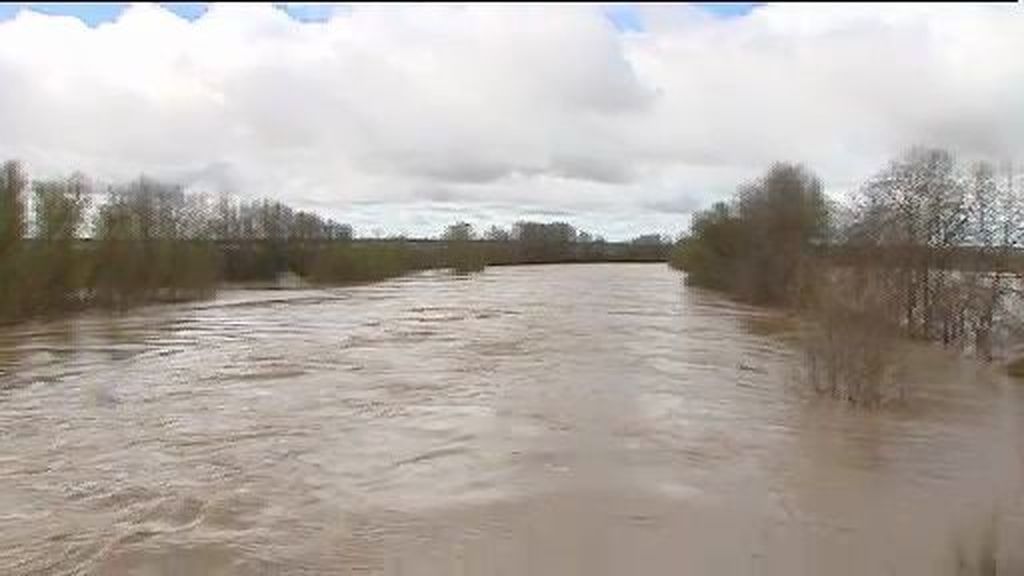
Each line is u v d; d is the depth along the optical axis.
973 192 45.62
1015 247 42.59
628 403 28.06
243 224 105.69
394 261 117.81
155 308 67.31
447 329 50.16
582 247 194.12
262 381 32.44
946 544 15.76
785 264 64.31
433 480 19.64
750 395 29.50
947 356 38.72
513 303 70.69
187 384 31.94
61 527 16.73
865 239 47.44
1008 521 16.95
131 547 15.67
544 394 29.56
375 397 29.12
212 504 17.98
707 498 18.41
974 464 21.16
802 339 42.06
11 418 26.25
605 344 43.03
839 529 16.52
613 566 14.72
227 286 95.81
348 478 19.83
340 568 14.72
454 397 29.08
